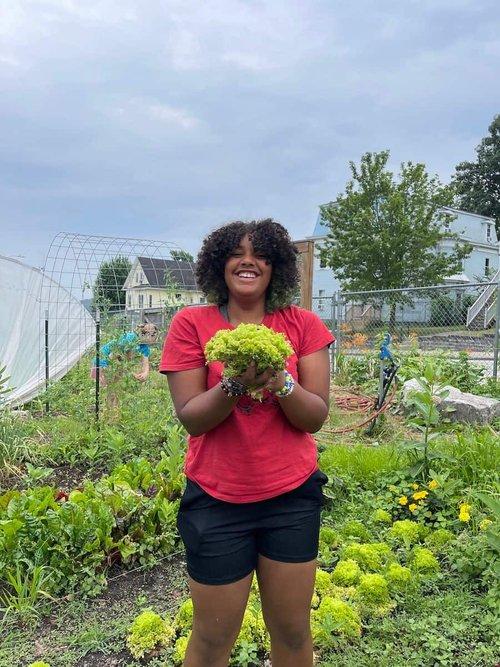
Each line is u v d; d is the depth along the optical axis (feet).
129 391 23.39
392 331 42.55
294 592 6.15
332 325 39.09
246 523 6.00
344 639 8.91
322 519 13.24
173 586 10.76
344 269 99.76
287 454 6.03
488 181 188.44
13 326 31.27
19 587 10.07
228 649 6.33
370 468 15.16
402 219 92.07
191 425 5.79
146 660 8.71
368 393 29.60
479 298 53.16
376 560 10.83
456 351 41.39
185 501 6.18
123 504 12.01
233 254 6.29
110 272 34.81
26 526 10.89
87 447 19.49
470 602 9.78
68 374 33.19
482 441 15.20
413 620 9.32
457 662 8.34
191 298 39.14
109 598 10.43
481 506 12.68
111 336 22.93
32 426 20.89
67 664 8.61
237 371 5.33
